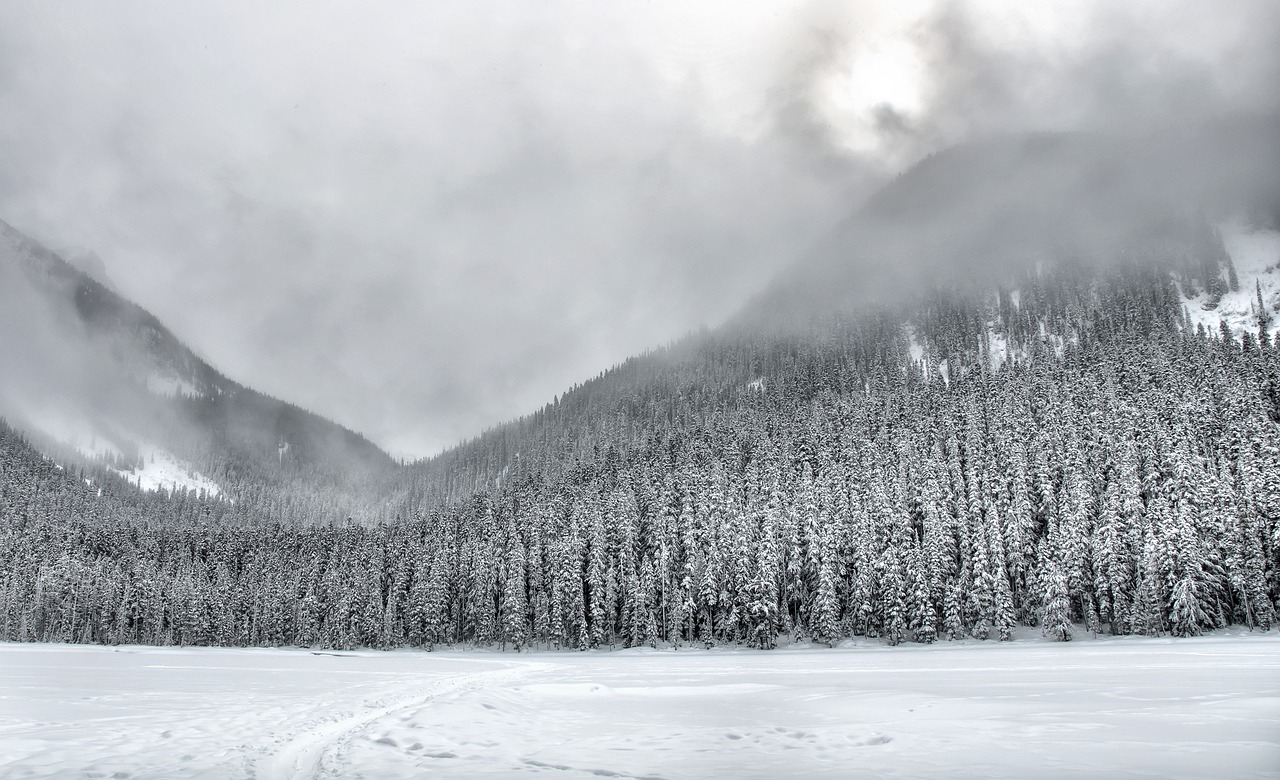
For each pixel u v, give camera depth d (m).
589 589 92.56
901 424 123.56
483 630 98.69
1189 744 15.54
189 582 134.00
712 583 80.69
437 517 150.88
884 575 73.81
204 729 21.44
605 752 16.84
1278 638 57.09
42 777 14.32
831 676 39.28
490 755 16.53
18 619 132.00
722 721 22.11
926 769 13.94
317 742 18.97
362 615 110.88
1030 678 33.31
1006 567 76.38
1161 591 65.25
